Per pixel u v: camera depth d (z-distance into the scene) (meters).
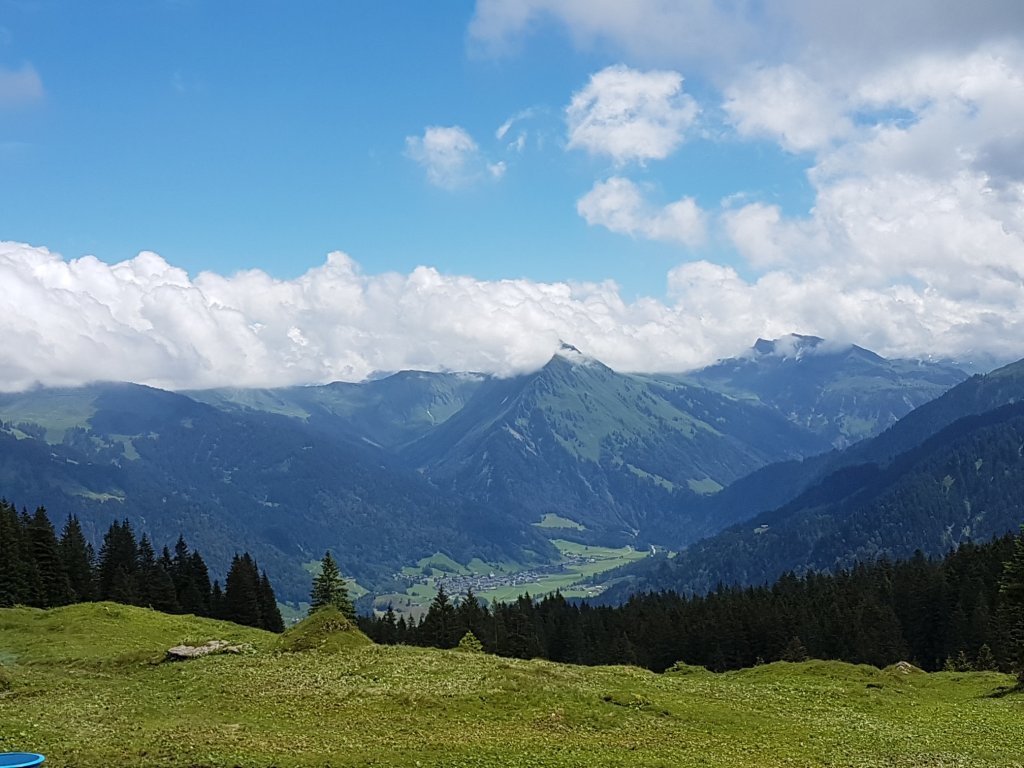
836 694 67.88
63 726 41.56
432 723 45.94
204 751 36.34
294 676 56.84
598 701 54.09
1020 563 93.62
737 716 54.94
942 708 65.00
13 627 86.69
